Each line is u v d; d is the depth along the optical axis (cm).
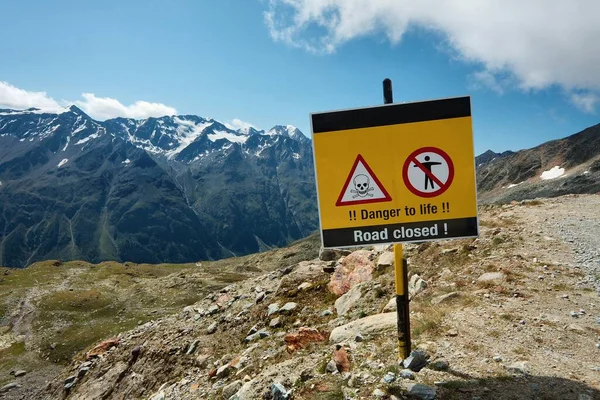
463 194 817
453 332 1036
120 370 2430
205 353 2003
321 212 854
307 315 1922
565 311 1181
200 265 19550
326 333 1448
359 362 957
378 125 824
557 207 2816
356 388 828
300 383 930
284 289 2347
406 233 837
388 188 833
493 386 768
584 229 2095
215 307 2595
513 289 1362
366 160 833
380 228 841
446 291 1453
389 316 1238
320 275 2420
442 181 819
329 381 892
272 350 1561
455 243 2053
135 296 10150
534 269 1547
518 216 2512
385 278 1844
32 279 13575
